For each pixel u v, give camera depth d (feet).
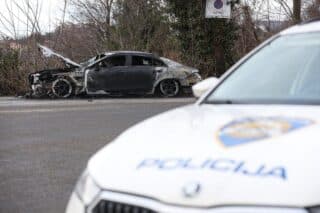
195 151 11.52
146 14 111.55
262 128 12.14
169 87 83.10
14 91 90.68
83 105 66.95
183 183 10.71
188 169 10.98
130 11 113.09
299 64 16.43
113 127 47.60
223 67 100.37
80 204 12.18
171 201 10.59
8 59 90.74
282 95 15.31
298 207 10.01
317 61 16.25
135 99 77.71
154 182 11.02
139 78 81.87
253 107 14.29
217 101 15.94
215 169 10.80
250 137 11.72
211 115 13.79
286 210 10.01
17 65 91.04
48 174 30.30
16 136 42.96
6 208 24.09
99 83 80.18
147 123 14.15
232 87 16.48
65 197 25.76
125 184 11.34
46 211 23.67
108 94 81.61
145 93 82.69
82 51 118.73
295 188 10.19
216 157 11.14
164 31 109.09
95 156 13.09
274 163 10.73
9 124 49.47
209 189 10.45
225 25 100.32
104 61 81.00
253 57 17.74
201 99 16.34
